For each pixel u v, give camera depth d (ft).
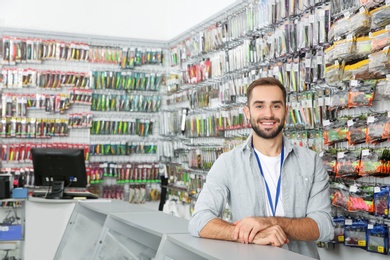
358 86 11.24
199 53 19.42
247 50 15.71
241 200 7.03
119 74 22.12
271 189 7.06
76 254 11.68
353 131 11.35
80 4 22.16
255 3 15.55
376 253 11.26
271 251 5.54
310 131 12.96
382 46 10.44
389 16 10.27
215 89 18.13
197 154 18.83
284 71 13.78
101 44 22.38
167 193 22.18
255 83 6.89
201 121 18.99
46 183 16.11
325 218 6.78
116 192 22.08
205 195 7.00
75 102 21.33
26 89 20.97
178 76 21.89
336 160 11.91
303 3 13.17
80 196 16.22
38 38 21.02
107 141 21.97
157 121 23.08
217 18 18.70
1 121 20.22
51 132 20.86
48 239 15.14
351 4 11.57
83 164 15.89
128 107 22.31
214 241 6.24
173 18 23.18
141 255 8.20
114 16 22.68
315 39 12.57
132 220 8.50
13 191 16.01
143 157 22.86
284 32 13.78
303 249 6.97
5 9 21.01
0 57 20.43
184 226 7.65
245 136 15.80
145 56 22.71
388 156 10.68
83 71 21.84
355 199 11.33
